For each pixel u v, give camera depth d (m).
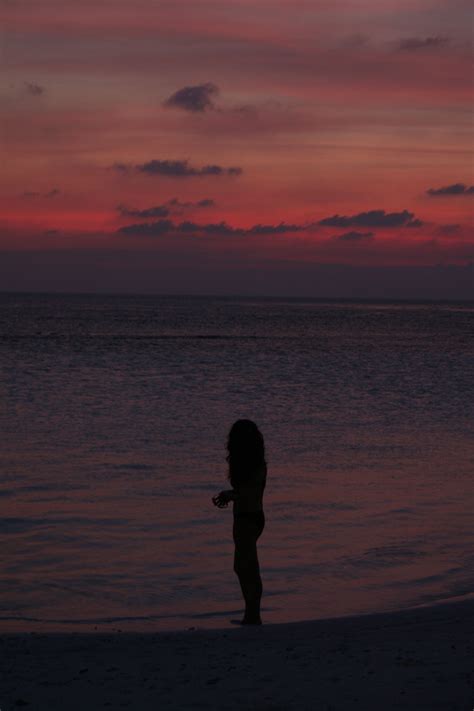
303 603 7.64
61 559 9.00
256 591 6.84
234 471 6.93
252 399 25.56
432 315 178.38
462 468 14.71
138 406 23.25
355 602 7.66
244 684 4.41
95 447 16.27
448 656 4.93
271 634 6.01
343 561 9.05
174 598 7.78
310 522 10.75
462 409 23.80
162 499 11.95
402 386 30.81
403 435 18.55
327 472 14.12
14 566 8.70
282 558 9.15
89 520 10.68
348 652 5.14
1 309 151.75
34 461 14.66
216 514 11.14
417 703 3.96
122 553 9.27
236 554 6.90
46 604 7.54
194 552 9.38
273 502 11.84
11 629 6.66
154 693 4.29
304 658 5.00
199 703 4.07
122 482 13.05
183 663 4.97
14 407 22.38
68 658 5.20
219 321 115.31
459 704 3.92
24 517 10.76
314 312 183.75
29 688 4.45
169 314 144.50
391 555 9.28
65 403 23.58
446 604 6.93
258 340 67.81
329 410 23.11
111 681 4.57
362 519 10.95
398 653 5.07
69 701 4.17
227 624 6.84
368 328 101.25
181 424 19.73
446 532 10.34
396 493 12.56
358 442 17.44
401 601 7.68
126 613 7.29
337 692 4.21
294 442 17.30
